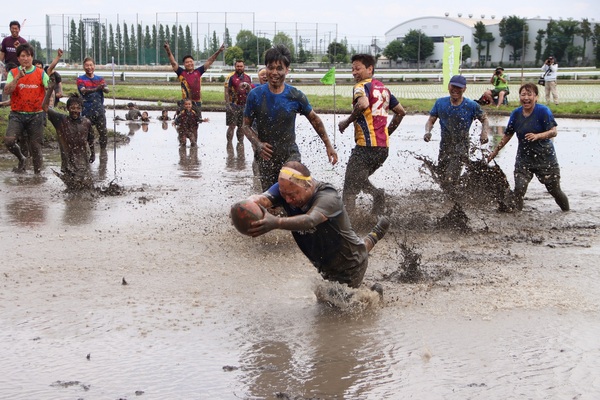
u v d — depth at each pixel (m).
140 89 42.41
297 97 8.12
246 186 11.72
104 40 71.44
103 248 7.55
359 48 88.88
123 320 5.44
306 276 6.59
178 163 14.62
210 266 6.90
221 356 4.81
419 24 101.12
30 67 12.51
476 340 5.08
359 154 9.08
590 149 17.08
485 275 6.65
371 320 5.48
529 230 8.64
